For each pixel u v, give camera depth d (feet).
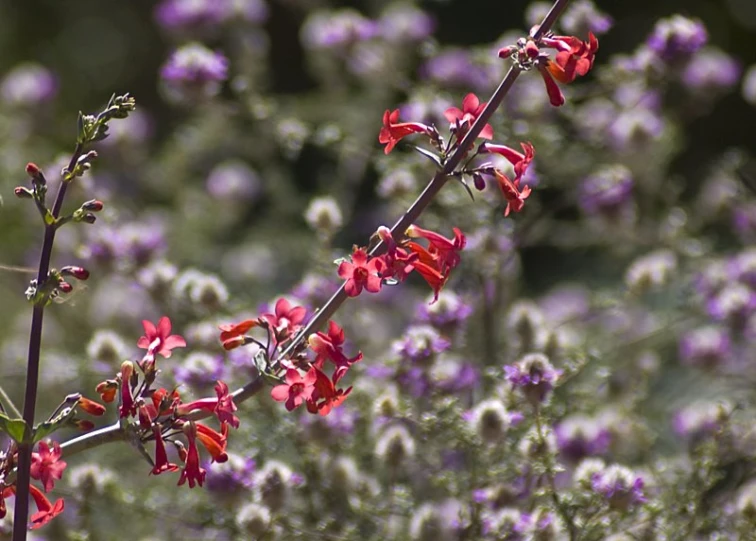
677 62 8.84
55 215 7.44
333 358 7.48
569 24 8.77
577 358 8.36
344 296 7.53
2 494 7.48
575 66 7.52
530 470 8.11
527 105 8.86
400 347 8.23
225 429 7.48
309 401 7.47
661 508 8.03
